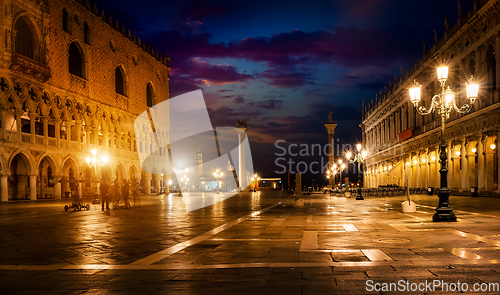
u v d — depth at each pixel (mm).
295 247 11633
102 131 70438
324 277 7992
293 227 16844
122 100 76625
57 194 58375
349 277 7941
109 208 33938
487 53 43688
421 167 66125
